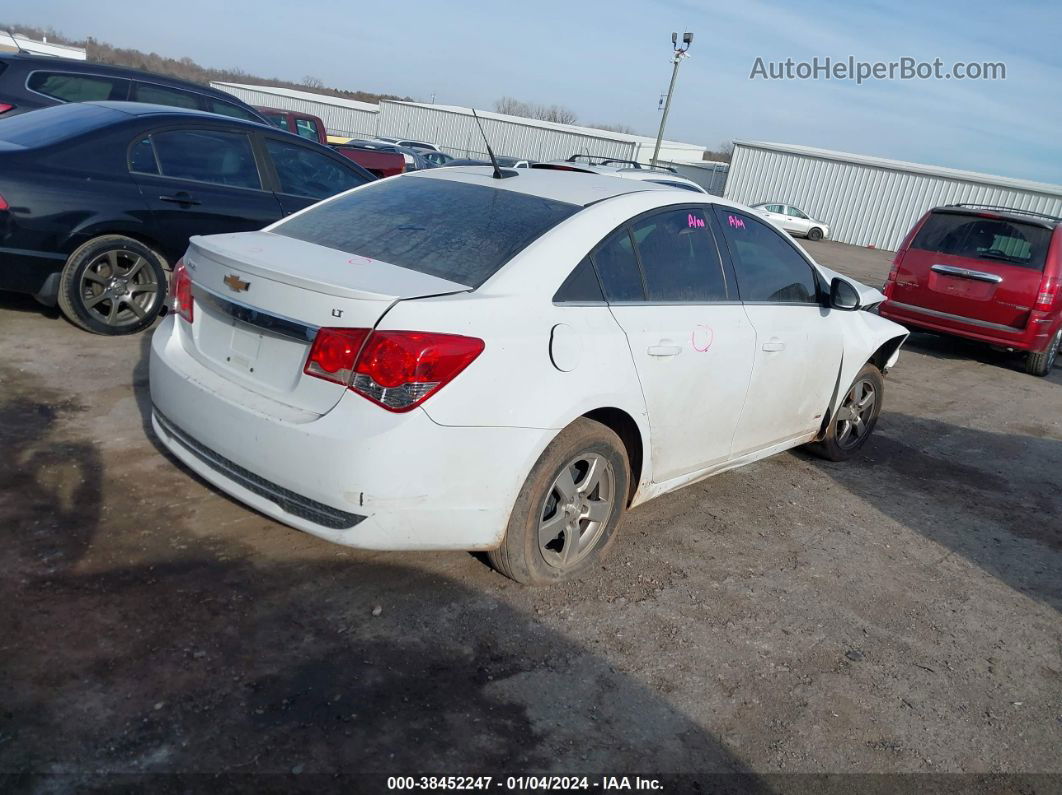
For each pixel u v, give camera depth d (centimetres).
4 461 370
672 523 418
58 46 2920
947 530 466
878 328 522
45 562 303
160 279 576
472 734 251
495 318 289
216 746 232
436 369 271
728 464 422
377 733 246
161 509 352
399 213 356
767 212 3469
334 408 274
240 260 301
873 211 3659
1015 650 348
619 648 304
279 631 284
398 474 271
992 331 916
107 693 245
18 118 598
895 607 369
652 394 344
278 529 350
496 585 331
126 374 497
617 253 342
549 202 352
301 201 643
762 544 411
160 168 569
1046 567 437
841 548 420
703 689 289
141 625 277
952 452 617
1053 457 644
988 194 3403
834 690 300
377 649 283
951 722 293
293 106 4909
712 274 390
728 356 383
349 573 326
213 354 318
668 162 4394
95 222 532
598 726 263
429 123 4806
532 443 296
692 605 342
